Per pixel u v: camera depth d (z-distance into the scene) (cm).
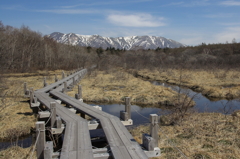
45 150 449
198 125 894
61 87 1554
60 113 831
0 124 949
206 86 2052
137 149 502
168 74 3084
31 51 3788
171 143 664
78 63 4331
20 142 824
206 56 4256
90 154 476
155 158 609
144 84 2214
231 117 1009
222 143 709
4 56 2991
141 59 4709
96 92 1822
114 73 3269
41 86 1977
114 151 489
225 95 1738
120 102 1584
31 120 1012
